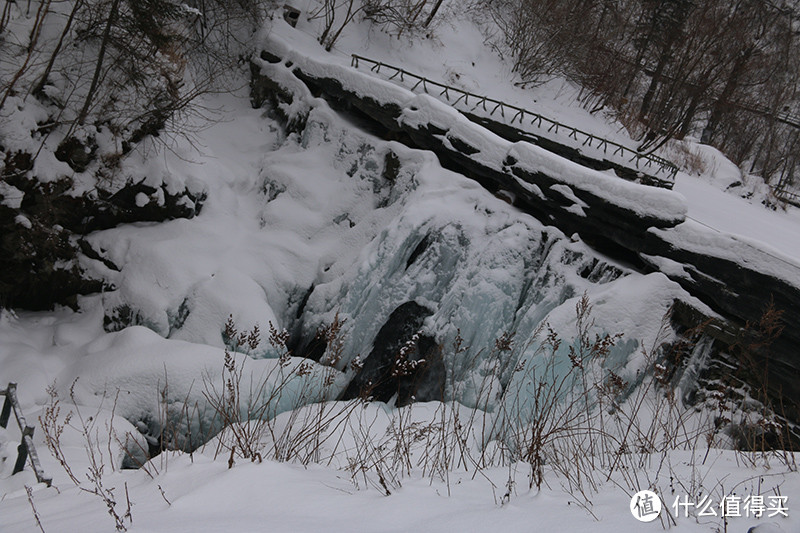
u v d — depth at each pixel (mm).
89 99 11602
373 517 3471
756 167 38031
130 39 12547
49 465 6367
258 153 15469
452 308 10430
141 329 10219
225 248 12258
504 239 10859
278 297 12016
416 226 11070
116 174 12094
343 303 11094
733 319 8602
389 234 11086
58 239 11555
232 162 14820
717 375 8477
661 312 9109
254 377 9328
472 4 26391
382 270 10945
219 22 16922
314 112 14883
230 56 17438
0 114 10891
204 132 15195
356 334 10859
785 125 36438
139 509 3756
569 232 10758
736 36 28406
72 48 12219
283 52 16609
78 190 11742
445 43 24203
